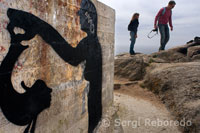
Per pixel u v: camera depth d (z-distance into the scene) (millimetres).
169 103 3713
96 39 2602
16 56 1176
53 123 1652
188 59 5746
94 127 2691
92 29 2424
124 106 3867
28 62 1289
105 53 3057
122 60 6254
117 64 6234
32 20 1299
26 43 1257
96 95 2756
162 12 6047
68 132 1946
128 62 6086
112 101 3775
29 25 1273
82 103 2266
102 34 2836
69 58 1869
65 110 1854
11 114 1164
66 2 1733
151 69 5379
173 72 4312
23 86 1255
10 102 1148
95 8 2473
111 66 3490
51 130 1629
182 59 5840
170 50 6422
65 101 1844
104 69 3061
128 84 5301
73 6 1872
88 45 2342
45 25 1451
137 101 4215
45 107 1523
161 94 4211
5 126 1124
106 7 2941
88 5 2240
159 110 3639
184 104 3197
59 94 1726
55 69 1634
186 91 3445
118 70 6059
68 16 1791
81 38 2123
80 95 2193
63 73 1775
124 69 5969
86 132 2447
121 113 3500
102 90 3025
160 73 4695
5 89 1103
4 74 1090
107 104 3373
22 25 1208
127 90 5059
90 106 2541
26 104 1294
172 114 3357
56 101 1682
